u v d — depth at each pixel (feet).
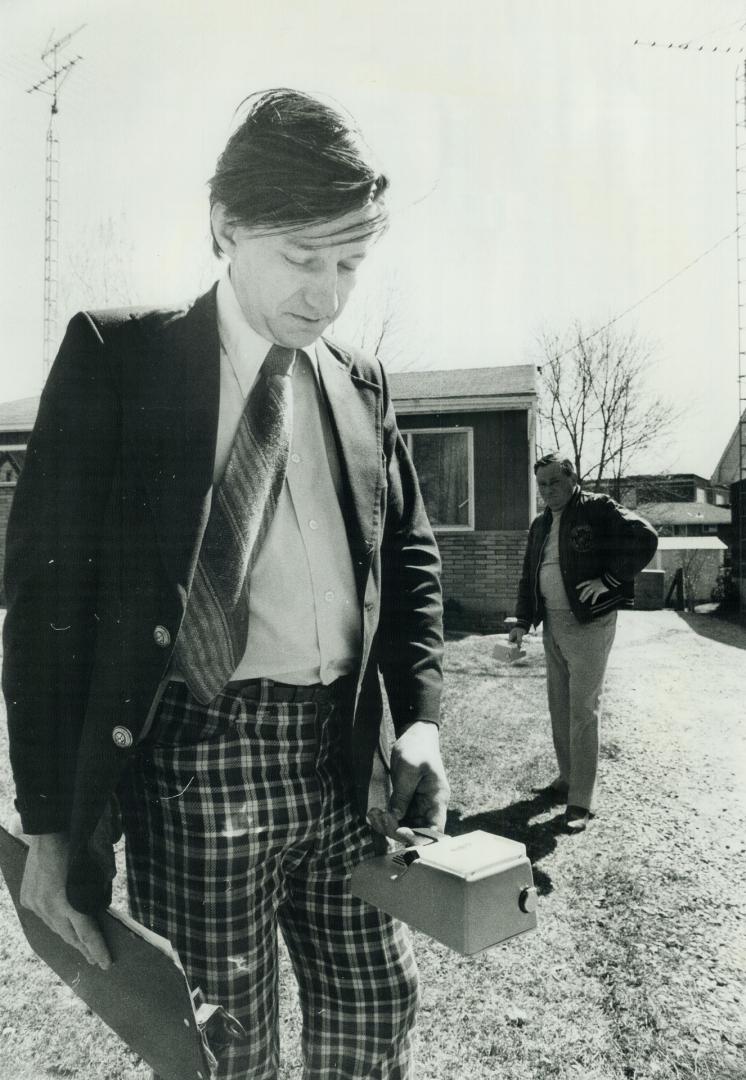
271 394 2.93
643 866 8.45
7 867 3.42
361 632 3.25
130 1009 2.84
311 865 3.31
